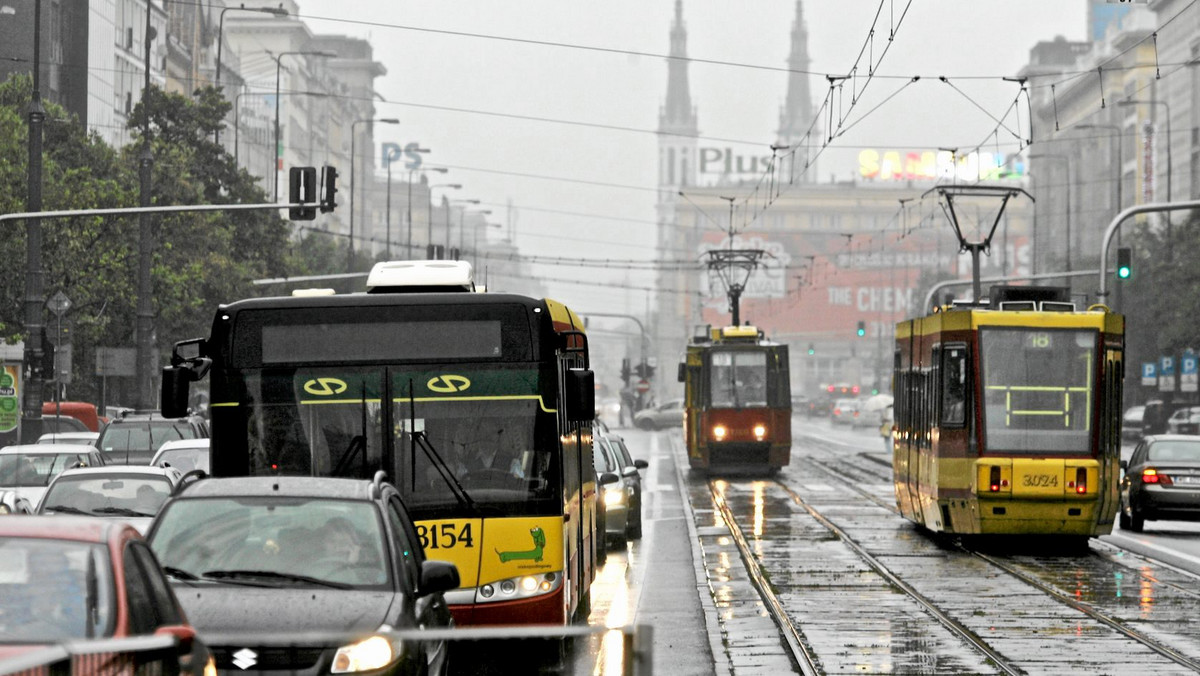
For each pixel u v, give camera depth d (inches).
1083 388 3371.1
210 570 1305.4
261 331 1787.6
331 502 1364.4
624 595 2738.7
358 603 1248.8
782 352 6432.1
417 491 1743.4
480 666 1752.0
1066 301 3545.8
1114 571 3070.9
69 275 6048.2
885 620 2379.4
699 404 6451.8
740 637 2220.7
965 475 3373.5
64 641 898.7
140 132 7657.5
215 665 1176.2
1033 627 2297.0
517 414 1763.0
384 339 1779.0
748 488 5885.8
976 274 4370.1
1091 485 3316.9
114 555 993.5
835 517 4485.7
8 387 4665.4
